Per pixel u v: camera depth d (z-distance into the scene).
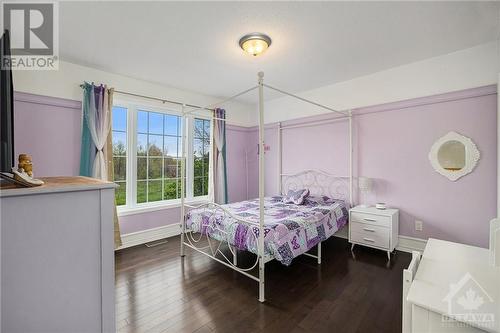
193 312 1.91
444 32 2.28
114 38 2.34
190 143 4.19
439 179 2.85
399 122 3.13
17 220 0.76
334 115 3.72
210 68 3.09
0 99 0.95
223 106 4.58
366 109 3.39
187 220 3.01
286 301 2.05
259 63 2.96
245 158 5.03
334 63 2.97
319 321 1.79
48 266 0.81
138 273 2.58
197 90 4.02
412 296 0.97
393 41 2.45
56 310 0.83
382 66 3.08
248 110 5.05
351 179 3.49
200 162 4.38
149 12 1.93
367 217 3.04
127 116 3.49
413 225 3.05
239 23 2.10
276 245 2.14
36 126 2.67
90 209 0.90
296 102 4.22
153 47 2.53
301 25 2.14
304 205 3.37
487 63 2.52
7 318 0.74
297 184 4.23
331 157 3.79
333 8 1.90
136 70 3.14
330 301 2.05
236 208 3.18
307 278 2.46
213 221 2.63
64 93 2.84
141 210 3.52
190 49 2.58
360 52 2.68
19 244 0.76
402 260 2.86
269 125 4.63
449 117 2.77
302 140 4.15
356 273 2.55
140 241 3.51
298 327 1.73
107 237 0.94
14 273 0.75
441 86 2.80
